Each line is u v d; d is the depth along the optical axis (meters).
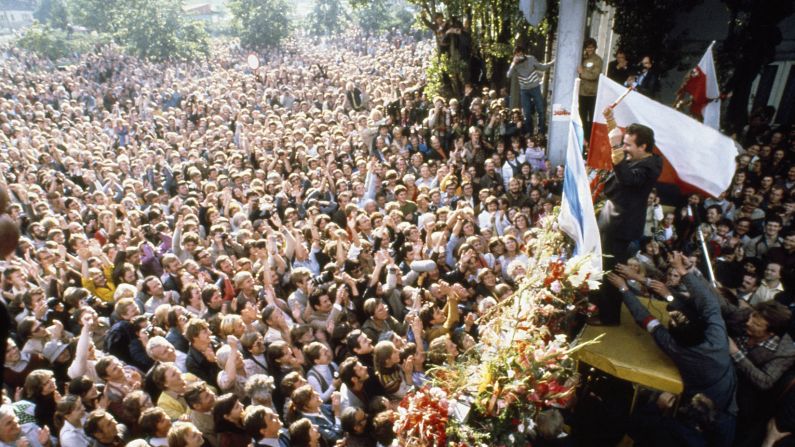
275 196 11.27
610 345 4.38
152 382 5.32
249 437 4.58
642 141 4.12
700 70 7.62
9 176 12.41
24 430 4.72
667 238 8.11
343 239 8.48
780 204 9.26
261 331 6.52
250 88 27.72
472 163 12.92
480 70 17.05
